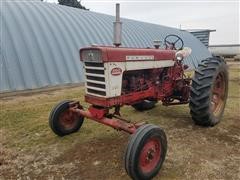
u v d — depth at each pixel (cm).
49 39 862
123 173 313
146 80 412
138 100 399
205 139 411
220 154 362
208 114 437
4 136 425
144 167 294
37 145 390
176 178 305
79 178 304
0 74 685
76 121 430
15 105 605
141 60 380
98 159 347
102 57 322
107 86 332
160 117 527
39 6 1027
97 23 1152
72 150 373
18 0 1002
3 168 326
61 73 815
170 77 464
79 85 846
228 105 620
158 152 309
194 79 438
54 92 752
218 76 471
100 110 346
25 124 480
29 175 311
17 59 736
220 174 313
